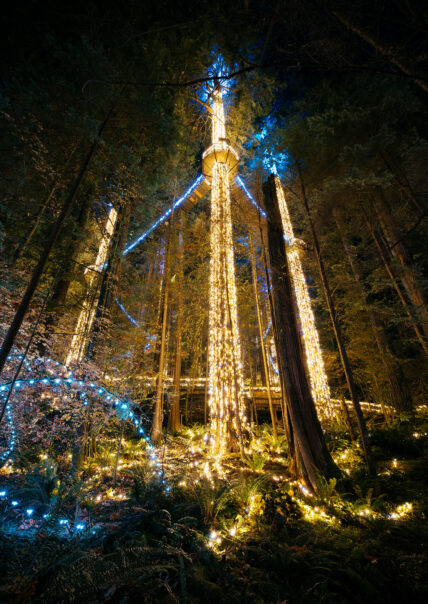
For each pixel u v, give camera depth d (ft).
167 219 27.86
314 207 18.51
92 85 10.33
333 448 21.36
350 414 29.50
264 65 9.90
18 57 10.59
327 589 7.59
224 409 23.41
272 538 9.79
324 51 13.60
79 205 16.38
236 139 30.09
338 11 12.55
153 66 13.91
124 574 6.91
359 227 20.86
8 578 6.50
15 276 13.17
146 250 24.08
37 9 10.85
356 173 14.48
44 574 6.65
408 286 18.25
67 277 17.51
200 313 33.94
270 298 21.98
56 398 15.19
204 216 35.12
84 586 6.47
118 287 20.01
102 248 19.80
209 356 25.57
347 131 15.90
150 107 12.12
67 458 15.23
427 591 7.13
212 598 6.99
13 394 13.62
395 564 8.27
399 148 16.37
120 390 17.90
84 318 18.85
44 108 9.68
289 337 17.31
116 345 18.57
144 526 10.29
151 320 26.55
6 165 10.11
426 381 30.86
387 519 10.82
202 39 14.62
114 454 18.79
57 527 8.21
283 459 20.25
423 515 11.32
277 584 7.67
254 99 21.29
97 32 12.14
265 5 13.14
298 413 15.78
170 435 26.40
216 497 11.87
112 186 14.11
